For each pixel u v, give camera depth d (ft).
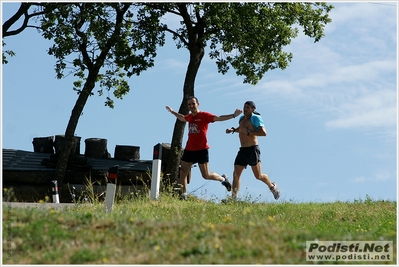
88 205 66.95
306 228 57.41
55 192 76.89
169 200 74.02
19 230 44.04
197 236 43.86
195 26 103.81
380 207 74.59
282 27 104.68
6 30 100.27
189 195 80.79
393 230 56.18
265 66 110.63
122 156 104.99
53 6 99.45
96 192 99.25
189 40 103.19
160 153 76.69
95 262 40.22
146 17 104.37
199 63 103.14
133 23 105.40
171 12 104.37
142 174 98.48
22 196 96.27
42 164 100.63
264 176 80.12
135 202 73.15
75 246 42.70
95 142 106.11
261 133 77.41
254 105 78.38
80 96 102.68
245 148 78.59
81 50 103.35
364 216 67.67
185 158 81.15
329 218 66.18
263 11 104.47
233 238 43.60
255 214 64.08
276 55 110.73
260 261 39.81
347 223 62.13
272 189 81.30
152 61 104.53
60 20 100.99
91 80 103.65
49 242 42.96
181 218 57.67
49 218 46.68
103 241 43.47
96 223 46.32
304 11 106.83
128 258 40.75
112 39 101.14
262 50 106.32
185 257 40.68
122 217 48.03
